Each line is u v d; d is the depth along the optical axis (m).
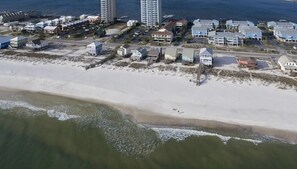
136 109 80.69
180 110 79.38
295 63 101.75
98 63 110.56
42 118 77.69
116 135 70.44
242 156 63.28
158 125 73.88
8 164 60.81
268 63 110.94
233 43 131.25
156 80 96.56
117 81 96.25
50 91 92.00
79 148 65.81
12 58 118.44
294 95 86.38
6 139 68.69
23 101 86.69
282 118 75.44
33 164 60.78
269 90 89.50
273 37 143.50
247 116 76.38
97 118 77.56
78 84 95.06
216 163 61.34
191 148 65.69
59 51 126.38
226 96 86.06
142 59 114.44
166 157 63.09
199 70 100.88
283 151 64.62
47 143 67.44
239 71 103.06
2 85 96.31
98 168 59.69
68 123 75.38
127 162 61.53
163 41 136.62
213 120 75.12
